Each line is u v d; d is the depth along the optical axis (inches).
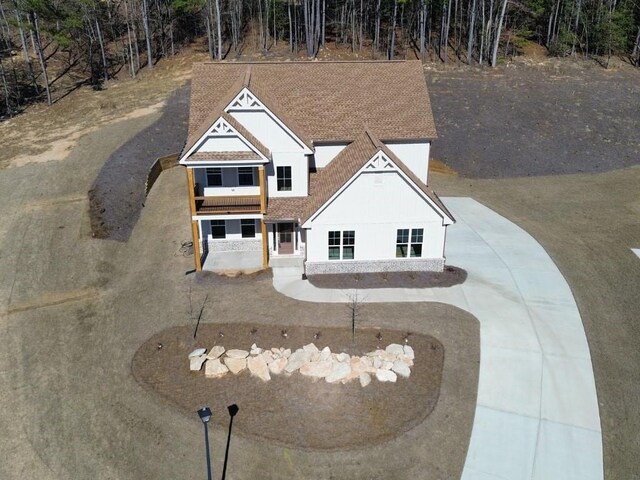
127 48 2842.0
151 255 1286.9
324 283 1153.4
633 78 2469.2
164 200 1541.6
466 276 1187.3
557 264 1248.2
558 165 1833.2
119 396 894.4
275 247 1267.2
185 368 940.6
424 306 1079.6
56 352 995.9
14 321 1077.1
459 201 1593.3
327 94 1295.5
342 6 2881.4
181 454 794.8
